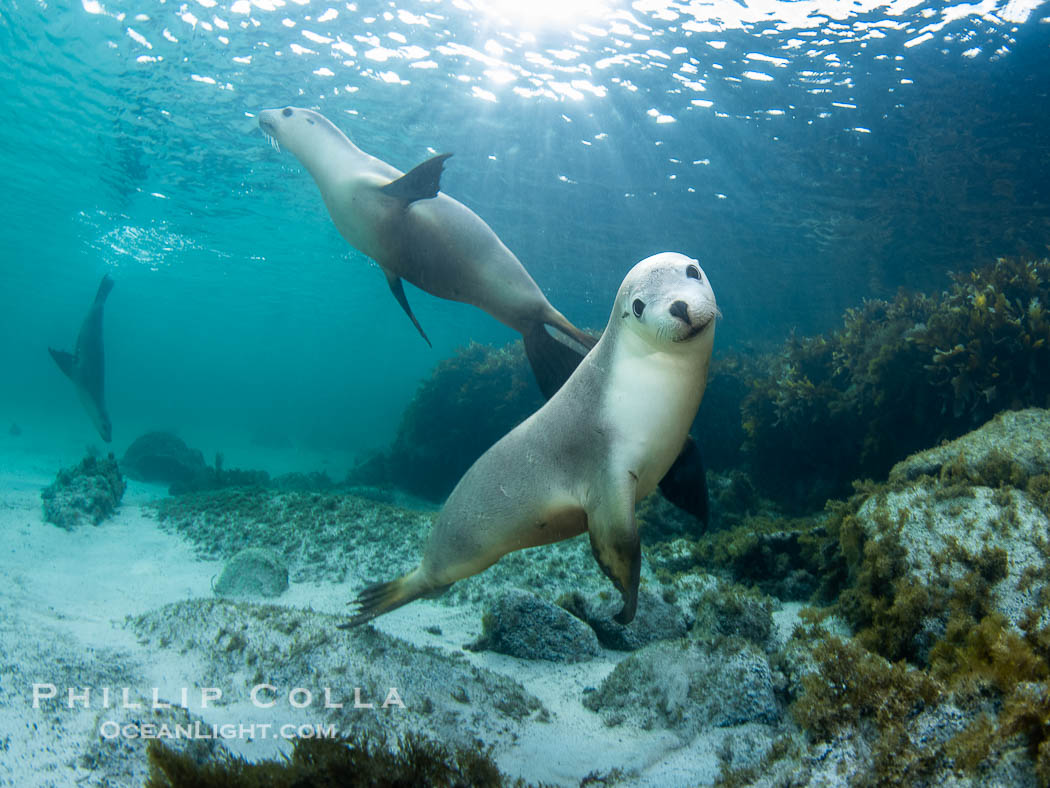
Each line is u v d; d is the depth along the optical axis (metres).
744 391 13.09
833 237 22.41
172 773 2.59
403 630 7.09
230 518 11.58
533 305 3.52
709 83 14.94
